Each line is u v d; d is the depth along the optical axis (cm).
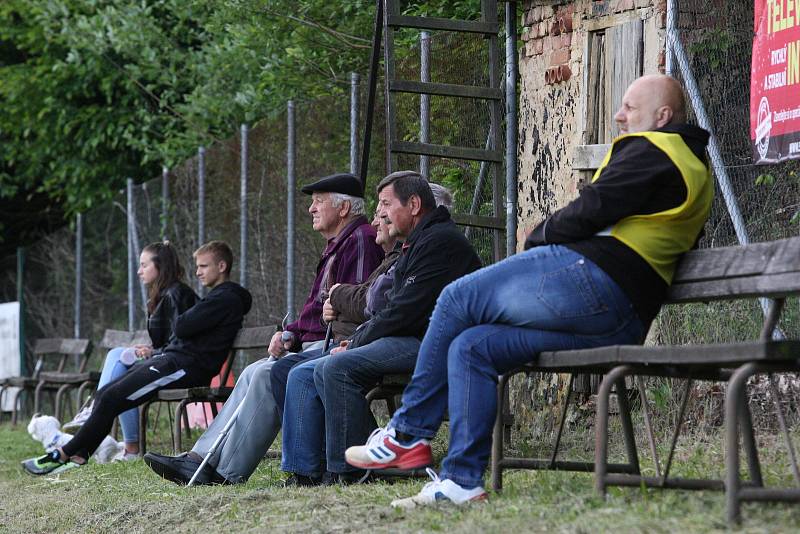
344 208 1939
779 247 1116
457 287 1288
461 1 2972
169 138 4478
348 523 1269
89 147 5222
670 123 1276
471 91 2236
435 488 1278
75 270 4122
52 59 5150
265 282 2966
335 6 3469
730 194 1805
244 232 3023
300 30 3553
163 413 3231
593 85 2139
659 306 1252
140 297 3656
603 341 1240
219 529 1388
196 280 3325
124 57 4797
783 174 1803
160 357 2202
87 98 5306
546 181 2245
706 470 1466
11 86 5091
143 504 1672
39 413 3231
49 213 5859
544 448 1875
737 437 1018
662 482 1180
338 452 1600
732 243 1848
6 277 4581
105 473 2153
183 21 4622
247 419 1812
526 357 1252
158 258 2448
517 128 2408
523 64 2323
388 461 1348
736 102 1853
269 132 2967
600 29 2131
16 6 5047
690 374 1173
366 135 2448
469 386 1256
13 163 5525
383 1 2328
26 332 4391
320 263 1950
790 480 1292
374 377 1616
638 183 1209
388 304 1616
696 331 1878
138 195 3662
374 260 1895
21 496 2017
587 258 1223
